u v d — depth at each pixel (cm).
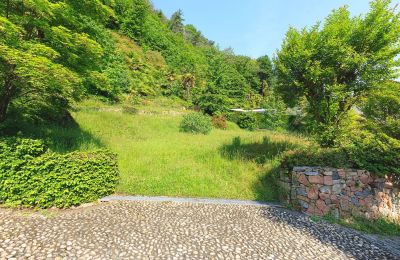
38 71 531
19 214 484
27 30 656
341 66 712
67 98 823
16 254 347
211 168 859
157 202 614
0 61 530
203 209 586
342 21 733
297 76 784
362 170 641
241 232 473
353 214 608
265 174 810
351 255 416
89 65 781
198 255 381
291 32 786
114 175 682
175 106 2572
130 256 366
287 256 397
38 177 531
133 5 4334
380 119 732
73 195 562
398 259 414
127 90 2439
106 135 1209
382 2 685
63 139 895
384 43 703
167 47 4688
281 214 586
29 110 862
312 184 607
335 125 766
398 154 657
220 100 2823
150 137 1326
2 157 513
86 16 805
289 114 2456
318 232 500
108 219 491
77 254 360
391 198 674
